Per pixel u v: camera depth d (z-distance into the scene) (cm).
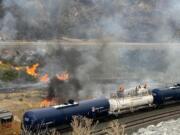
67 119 5328
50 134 5138
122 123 5984
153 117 6625
